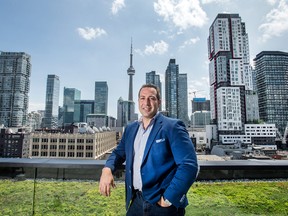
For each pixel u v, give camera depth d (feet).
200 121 635.25
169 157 5.67
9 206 11.91
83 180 17.37
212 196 13.65
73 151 222.28
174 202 4.88
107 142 304.09
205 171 17.61
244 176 17.79
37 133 223.92
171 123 5.86
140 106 6.65
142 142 6.30
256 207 11.84
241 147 276.82
